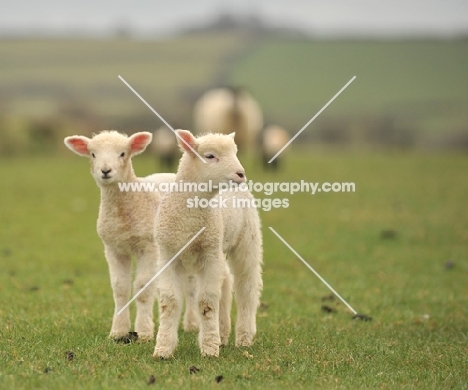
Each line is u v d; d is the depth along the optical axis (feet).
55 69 290.97
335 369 25.25
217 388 22.29
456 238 57.47
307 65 279.90
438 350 28.55
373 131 196.34
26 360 25.18
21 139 145.59
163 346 25.54
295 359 26.16
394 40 312.91
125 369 24.30
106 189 28.71
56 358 25.39
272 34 377.30
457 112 213.87
